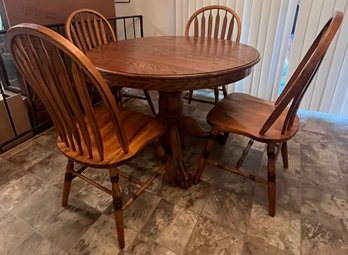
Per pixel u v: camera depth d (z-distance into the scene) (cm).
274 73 231
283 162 156
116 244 110
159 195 136
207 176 151
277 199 134
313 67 89
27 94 183
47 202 132
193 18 206
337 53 200
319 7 194
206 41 171
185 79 98
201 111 237
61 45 67
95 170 156
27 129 189
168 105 143
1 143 172
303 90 100
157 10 272
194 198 134
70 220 122
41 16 178
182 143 176
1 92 168
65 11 193
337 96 215
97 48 146
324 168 159
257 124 121
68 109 87
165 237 113
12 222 120
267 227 117
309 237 113
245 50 141
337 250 107
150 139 109
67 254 106
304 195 137
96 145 94
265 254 105
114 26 240
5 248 108
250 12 220
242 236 113
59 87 80
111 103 82
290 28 211
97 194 138
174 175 141
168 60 119
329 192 139
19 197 135
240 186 143
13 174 152
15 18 164
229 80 108
